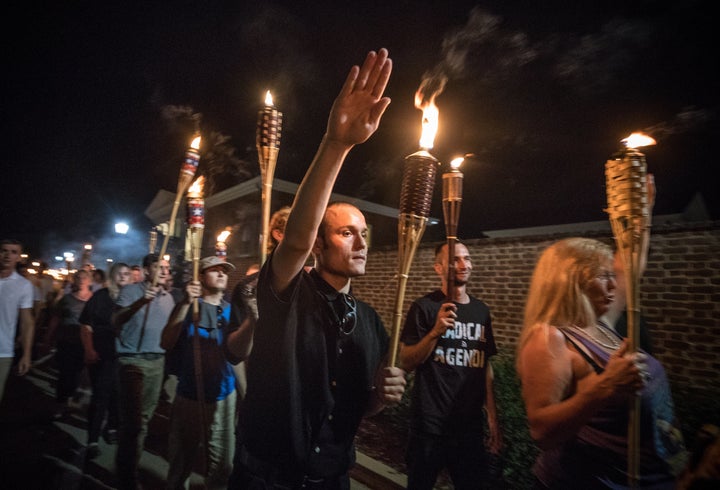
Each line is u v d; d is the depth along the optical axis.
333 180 1.45
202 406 3.27
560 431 1.68
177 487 3.63
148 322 4.30
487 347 3.33
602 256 1.90
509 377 4.62
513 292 6.06
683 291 4.50
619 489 1.71
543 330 1.84
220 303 3.95
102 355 5.43
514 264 6.10
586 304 1.84
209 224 21.73
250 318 2.76
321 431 1.71
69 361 6.78
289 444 1.64
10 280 4.79
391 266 8.12
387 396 1.65
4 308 4.70
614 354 1.57
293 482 1.67
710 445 1.53
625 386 1.51
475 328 3.31
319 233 1.82
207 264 3.88
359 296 8.62
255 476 1.68
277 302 1.61
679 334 4.49
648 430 1.74
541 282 1.95
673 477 1.75
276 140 1.96
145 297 4.02
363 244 1.82
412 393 3.26
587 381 1.74
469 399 3.17
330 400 1.71
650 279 4.72
